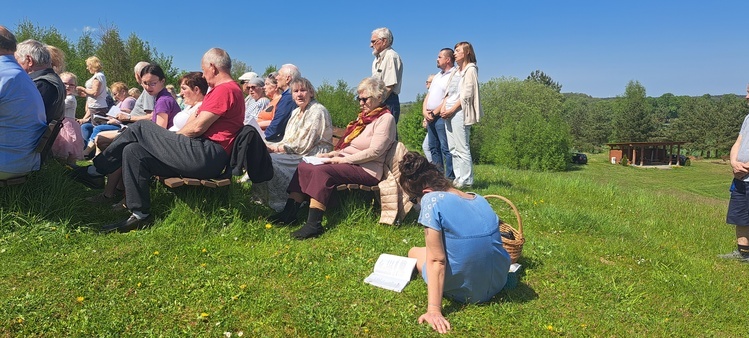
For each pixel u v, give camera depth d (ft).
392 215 17.37
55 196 15.52
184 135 15.65
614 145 225.56
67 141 20.10
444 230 11.19
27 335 9.80
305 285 12.71
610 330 11.52
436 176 11.57
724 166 215.10
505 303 12.25
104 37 93.04
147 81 20.58
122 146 15.81
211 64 16.20
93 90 29.78
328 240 15.93
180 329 10.38
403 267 13.20
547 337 10.96
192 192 16.38
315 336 10.43
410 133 143.13
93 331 10.08
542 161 170.40
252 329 10.54
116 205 16.81
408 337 10.50
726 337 11.82
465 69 24.63
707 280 15.16
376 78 17.94
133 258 13.48
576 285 13.73
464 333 10.83
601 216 21.57
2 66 14.29
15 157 14.46
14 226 14.25
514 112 194.49
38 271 12.44
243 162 16.12
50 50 19.61
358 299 12.09
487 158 182.09
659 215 25.23
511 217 20.90
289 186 17.20
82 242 14.20
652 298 13.58
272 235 15.98
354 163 17.51
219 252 14.29
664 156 224.74
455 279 11.49
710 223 24.43
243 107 16.65
